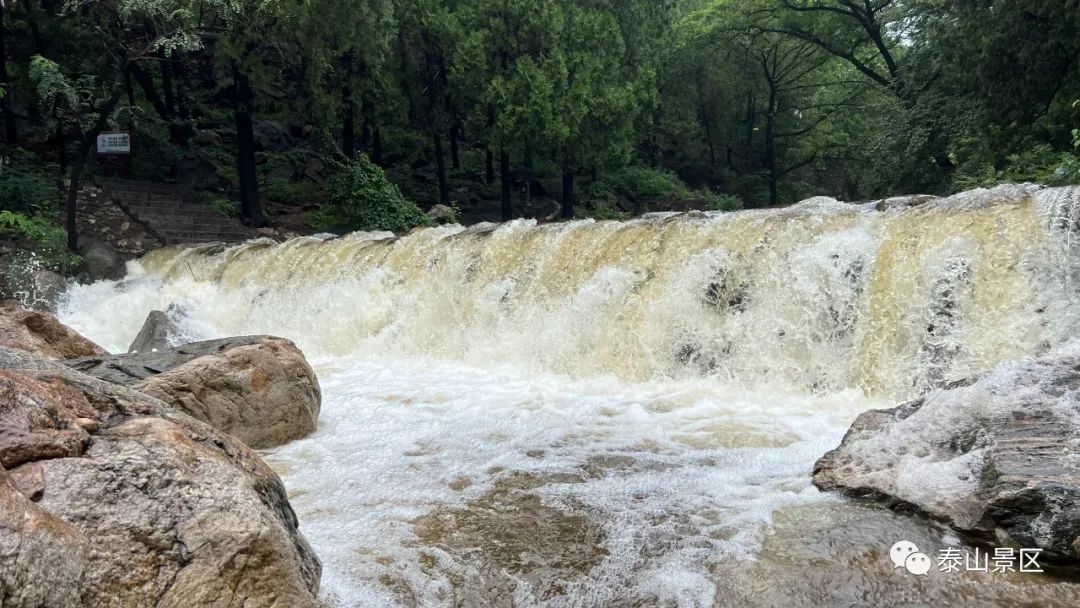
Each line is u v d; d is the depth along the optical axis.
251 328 11.50
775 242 7.39
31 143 18.73
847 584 3.00
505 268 9.48
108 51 15.87
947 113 16.39
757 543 3.43
